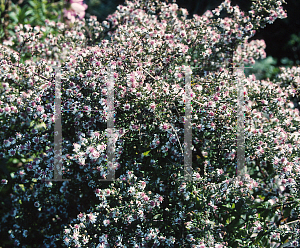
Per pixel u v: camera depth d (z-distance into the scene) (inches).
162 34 95.0
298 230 84.0
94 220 78.3
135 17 108.3
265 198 97.9
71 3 116.0
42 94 89.2
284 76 118.9
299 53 208.5
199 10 212.8
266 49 207.9
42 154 91.0
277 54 207.5
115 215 78.0
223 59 112.0
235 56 111.7
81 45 111.6
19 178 95.2
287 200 93.6
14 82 93.9
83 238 76.4
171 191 89.2
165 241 80.7
